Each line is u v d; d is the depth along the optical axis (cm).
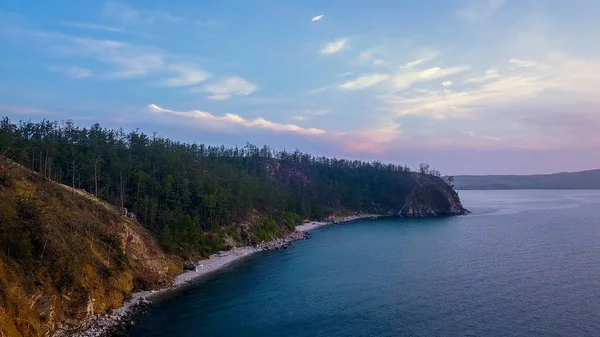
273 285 8762
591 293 7594
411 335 5909
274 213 17700
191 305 7438
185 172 14825
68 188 9088
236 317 6794
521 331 5928
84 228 7700
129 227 9325
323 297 7819
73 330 5931
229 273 9938
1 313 4956
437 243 13988
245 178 19400
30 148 11812
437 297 7581
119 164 12962
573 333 5819
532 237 14525
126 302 7369
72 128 16112
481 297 7488
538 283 8312
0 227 5862
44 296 5766
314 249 13338
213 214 13525
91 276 6794
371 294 7912
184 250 10738
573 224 18062
